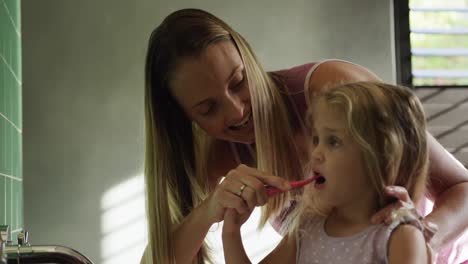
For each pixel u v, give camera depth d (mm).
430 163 1331
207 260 1510
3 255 1036
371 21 3213
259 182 1168
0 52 1635
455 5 3379
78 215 3064
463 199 1310
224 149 1521
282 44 3168
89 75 3092
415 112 1117
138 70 3107
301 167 1392
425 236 1072
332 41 3191
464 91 3299
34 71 3068
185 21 1335
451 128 3285
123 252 3074
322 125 1092
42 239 3047
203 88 1293
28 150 3061
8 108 1786
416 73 3283
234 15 3148
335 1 3201
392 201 1095
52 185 3064
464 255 1409
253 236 3076
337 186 1070
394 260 1015
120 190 3086
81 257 1179
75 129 3084
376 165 1058
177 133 1468
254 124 1331
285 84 1416
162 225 1383
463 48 3367
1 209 1566
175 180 1466
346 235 1104
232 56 1300
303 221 1192
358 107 1065
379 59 3205
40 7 3076
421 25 3332
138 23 3107
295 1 3180
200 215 1309
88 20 3092
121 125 3098
